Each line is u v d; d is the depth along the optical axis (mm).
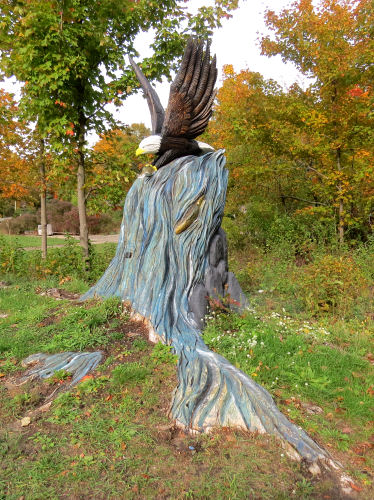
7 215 28938
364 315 6359
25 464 2799
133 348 4363
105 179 8953
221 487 2564
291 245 10961
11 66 8367
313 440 3025
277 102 11977
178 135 5641
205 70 5617
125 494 2516
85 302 5672
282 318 5949
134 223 5598
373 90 10766
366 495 2574
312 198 13492
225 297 5340
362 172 10016
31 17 7363
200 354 4012
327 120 10633
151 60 9078
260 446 2932
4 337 4938
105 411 3357
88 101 9148
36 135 10094
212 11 8922
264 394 3365
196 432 3105
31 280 8578
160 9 9281
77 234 25203
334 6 10586
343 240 11102
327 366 4262
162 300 4789
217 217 5426
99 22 8578
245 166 12344
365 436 3209
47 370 4051
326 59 10445
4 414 3408
